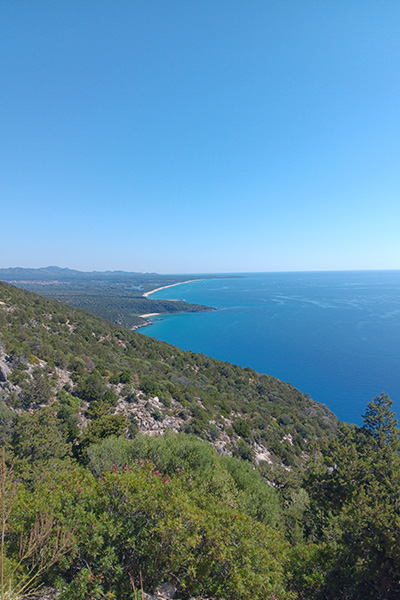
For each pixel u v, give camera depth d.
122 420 29.78
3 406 26.97
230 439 41.97
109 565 6.51
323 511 18.97
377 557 11.02
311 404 78.38
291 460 45.88
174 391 49.28
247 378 84.75
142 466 10.30
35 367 37.91
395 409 83.19
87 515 7.28
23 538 6.73
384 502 12.62
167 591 7.55
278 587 8.33
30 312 61.69
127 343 80.62
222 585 7.42
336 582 10.93
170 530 7.25
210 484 15.50
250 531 8.78
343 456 17.92
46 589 6.48
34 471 18.09
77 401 35.50
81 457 24.00
